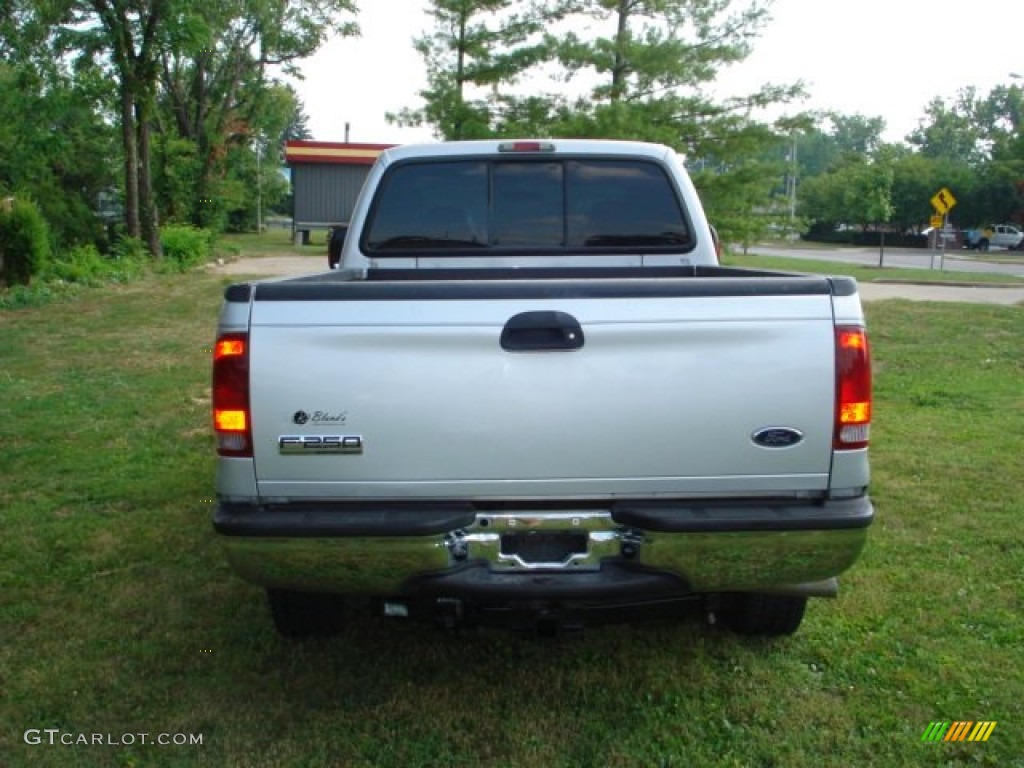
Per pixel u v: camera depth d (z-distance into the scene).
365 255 4.86
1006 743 3.21
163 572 4.70
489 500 3.02
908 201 57.34
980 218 57.81
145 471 6.40
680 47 17.14
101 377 9.61
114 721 3.37
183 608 4.30
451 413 2.95
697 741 3.25
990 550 4.88
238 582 4.59
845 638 3.96
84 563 4.80
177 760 3.14
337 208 35.78
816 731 3.29
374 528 2.94
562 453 2.97
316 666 3.79
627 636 4.03
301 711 3.45
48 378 9.52
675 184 4.84
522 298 2.94
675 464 2.98
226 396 2.95
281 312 2.94
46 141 21.70
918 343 11.45
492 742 3.25
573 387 2.95
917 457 6.54
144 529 5.29
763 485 3.00
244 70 35.47
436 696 3.56
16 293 15.33
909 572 4.59
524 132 17.55
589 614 3.29
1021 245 52.41
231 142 36.34
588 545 3.05
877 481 6.02
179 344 11.61
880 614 4.16
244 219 50.88
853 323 2.97
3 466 6.47
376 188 4.84
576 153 4.82
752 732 3.29
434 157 4.84
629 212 4.86
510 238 4.87
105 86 21.33
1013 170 56.25
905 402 8.41
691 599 3.40
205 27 22.20
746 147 17.53
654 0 17.30
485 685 3.64
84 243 22.64
